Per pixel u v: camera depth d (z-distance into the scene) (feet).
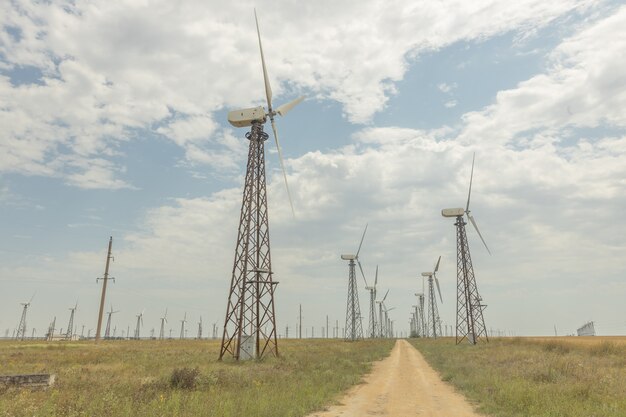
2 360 135.03
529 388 67.87
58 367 112.68
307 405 61.57
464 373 105.91
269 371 103.55
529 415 53.88
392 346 308.19
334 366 123.24
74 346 260.42
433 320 519.19
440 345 292.81
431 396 74.28
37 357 149.48
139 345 290.56
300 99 184.65
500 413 56.59
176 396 57.47
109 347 247.70
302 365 120.78
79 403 53.11
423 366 137.69
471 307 297.74
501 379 84.74
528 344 225.76
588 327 569.23
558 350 171.63
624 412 52.01
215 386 74.49
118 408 51.16
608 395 63.62
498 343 267.18
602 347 158.61
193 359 145.38
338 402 67.41
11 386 68.69
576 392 66.13
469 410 61.21
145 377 90.53
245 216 157.38
